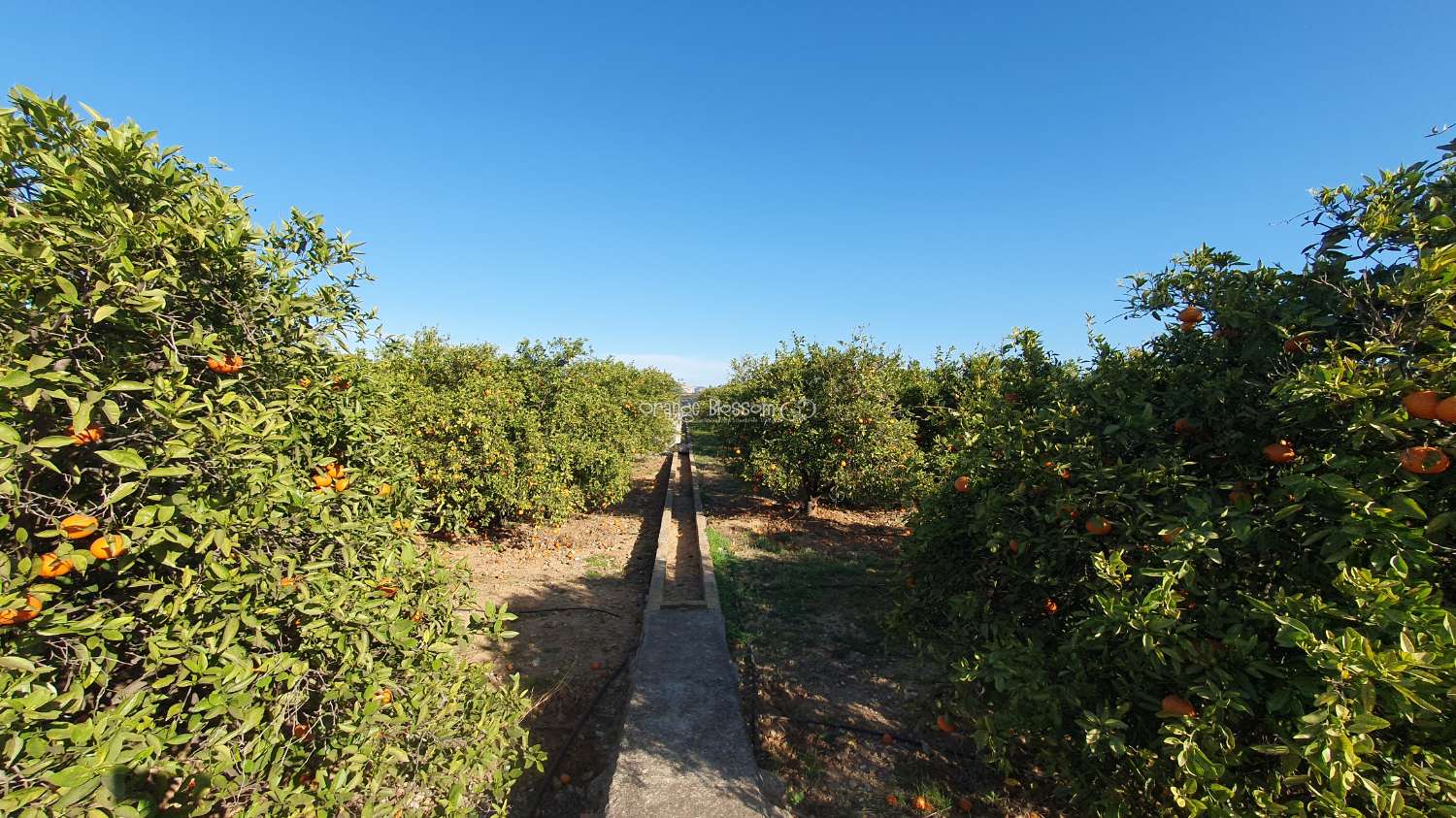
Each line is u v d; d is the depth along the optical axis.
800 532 9.01
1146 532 2.26
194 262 1.87
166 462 1.57
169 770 1.57
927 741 3.63
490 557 7.49
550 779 3.40
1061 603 2.74
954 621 3.16
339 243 2.49
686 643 4.78
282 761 1.85
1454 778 1.44
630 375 17.69
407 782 2.22
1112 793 2.19
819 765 3.41
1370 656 1.47
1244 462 2.23
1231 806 1.78
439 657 2.43
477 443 7.10
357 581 2.19
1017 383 3.25
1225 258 2.52
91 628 1.52
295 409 2.26
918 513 3.67
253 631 1.97
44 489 1.60
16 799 1.21
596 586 6.71
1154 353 2.78
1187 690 1.92
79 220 1.58
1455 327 1.75
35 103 1.64
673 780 3.06
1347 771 1.49
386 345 3.14
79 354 1.60
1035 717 2.44
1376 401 1.80
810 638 5.10
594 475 9.52
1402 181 2.07
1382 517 1.67
